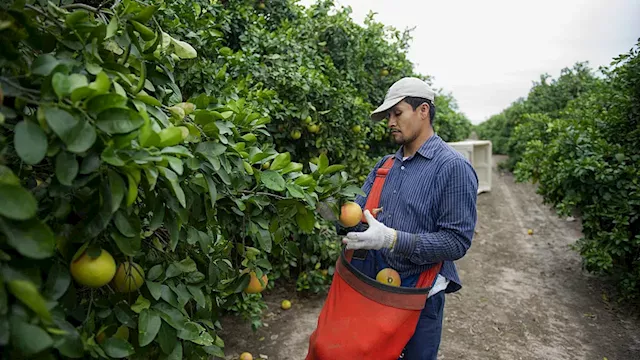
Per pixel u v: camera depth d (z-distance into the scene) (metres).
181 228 1.44
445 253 1.84
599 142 4.32
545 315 4.16
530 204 8.85
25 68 0.99
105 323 1.18
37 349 0.80
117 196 0.96
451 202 1.88
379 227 1.86
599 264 4.16
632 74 4.34
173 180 1.04
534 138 7.94
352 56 5.65
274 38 4.25
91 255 1.04
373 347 1.79
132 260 1.27
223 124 1.53
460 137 12.30
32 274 0.91
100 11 1.25
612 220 4.28
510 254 5.93
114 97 0.92
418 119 2.05
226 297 1.94
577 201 4.41
